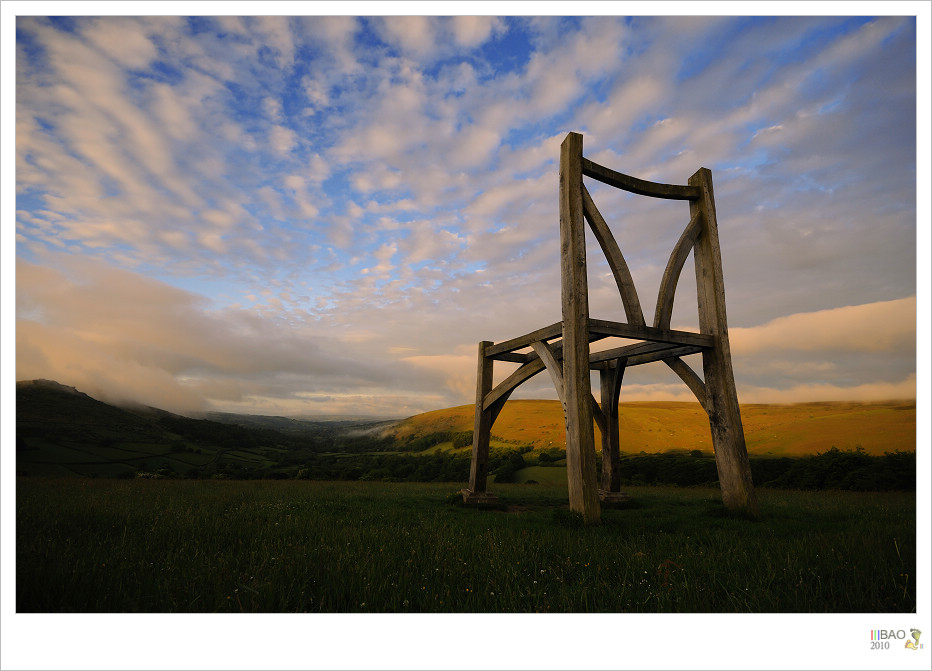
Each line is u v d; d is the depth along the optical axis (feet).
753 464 106.32
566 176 36.63
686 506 44.93
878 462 83.76
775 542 24.84
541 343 40.68
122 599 15.24
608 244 37.58
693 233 40.78
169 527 27.20
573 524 31.40
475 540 25.31
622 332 35.50
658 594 16.16
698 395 39.50
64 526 26.53
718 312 39.19
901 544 22.33
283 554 20.75
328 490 60.54
